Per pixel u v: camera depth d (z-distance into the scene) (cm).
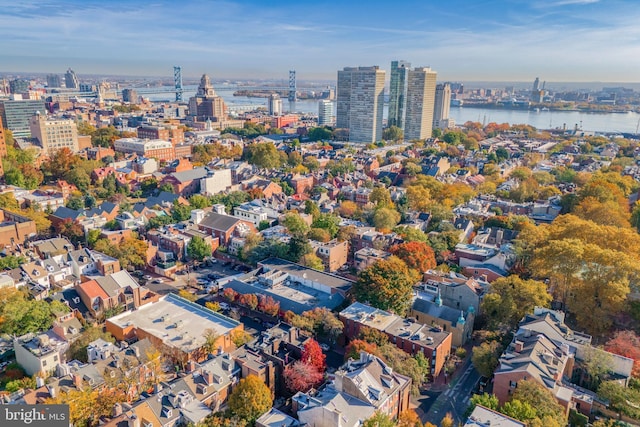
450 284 15825
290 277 17100
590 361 11700
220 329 13750
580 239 16625
